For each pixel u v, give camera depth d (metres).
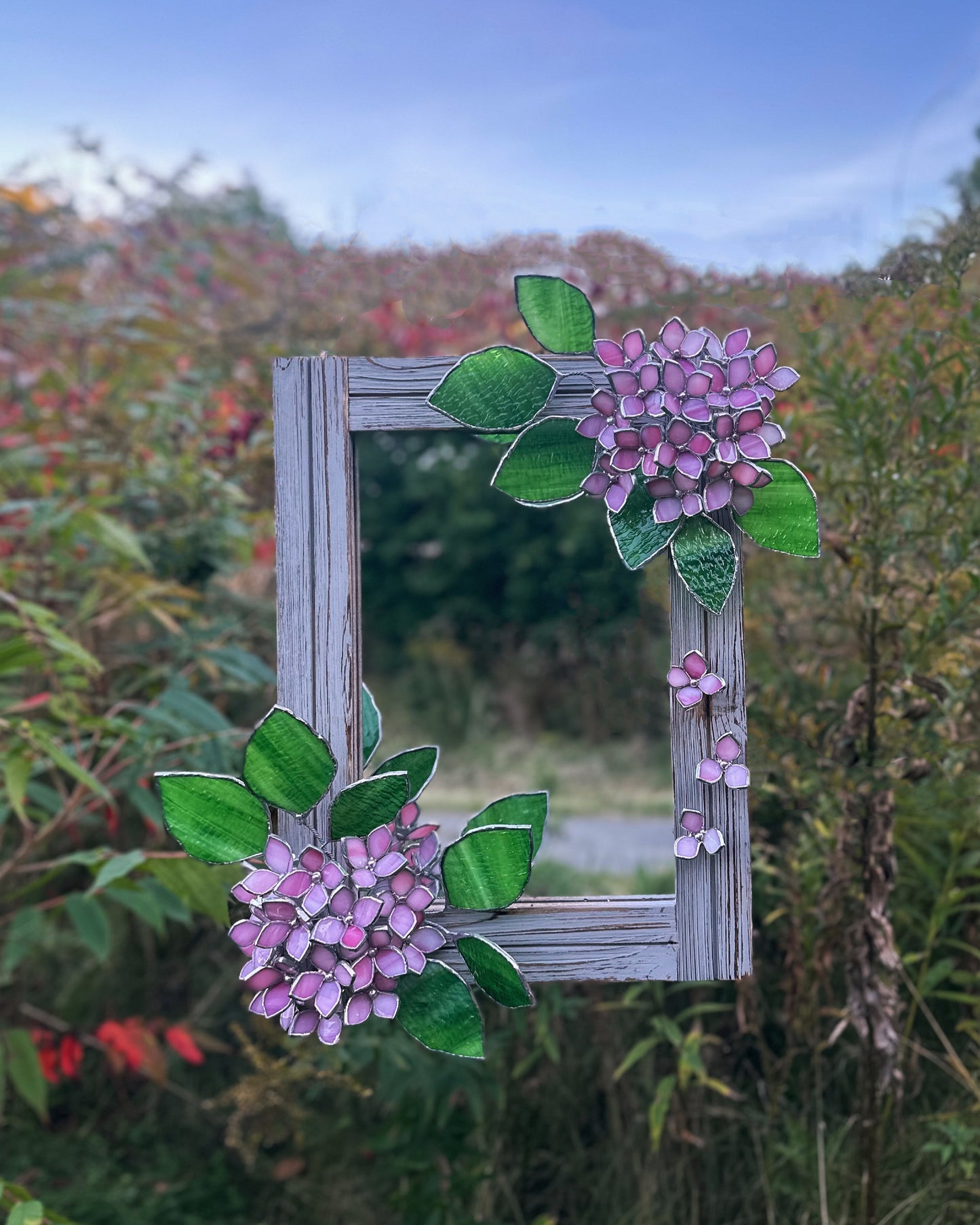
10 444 2.20
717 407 0.96
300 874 0.95
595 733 4.45
